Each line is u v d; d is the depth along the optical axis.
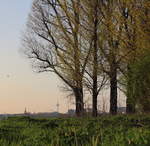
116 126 12.73
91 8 25.17
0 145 8.83
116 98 25.52
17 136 10.18
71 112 26.17
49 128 12.41
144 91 18.09
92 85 25.50
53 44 27.55
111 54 24.28
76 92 26.69
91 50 25.30
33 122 15.29
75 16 26.17
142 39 22.23
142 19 22.50
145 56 18.62
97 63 25.11
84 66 25.80
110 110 25.56
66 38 26.78
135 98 18.48
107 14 24.36
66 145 8.41
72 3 26.42
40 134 10.27
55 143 8.51
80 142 8.65
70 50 26.28
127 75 18.69
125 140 7.67
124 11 23.92
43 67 29.02
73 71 26.08
